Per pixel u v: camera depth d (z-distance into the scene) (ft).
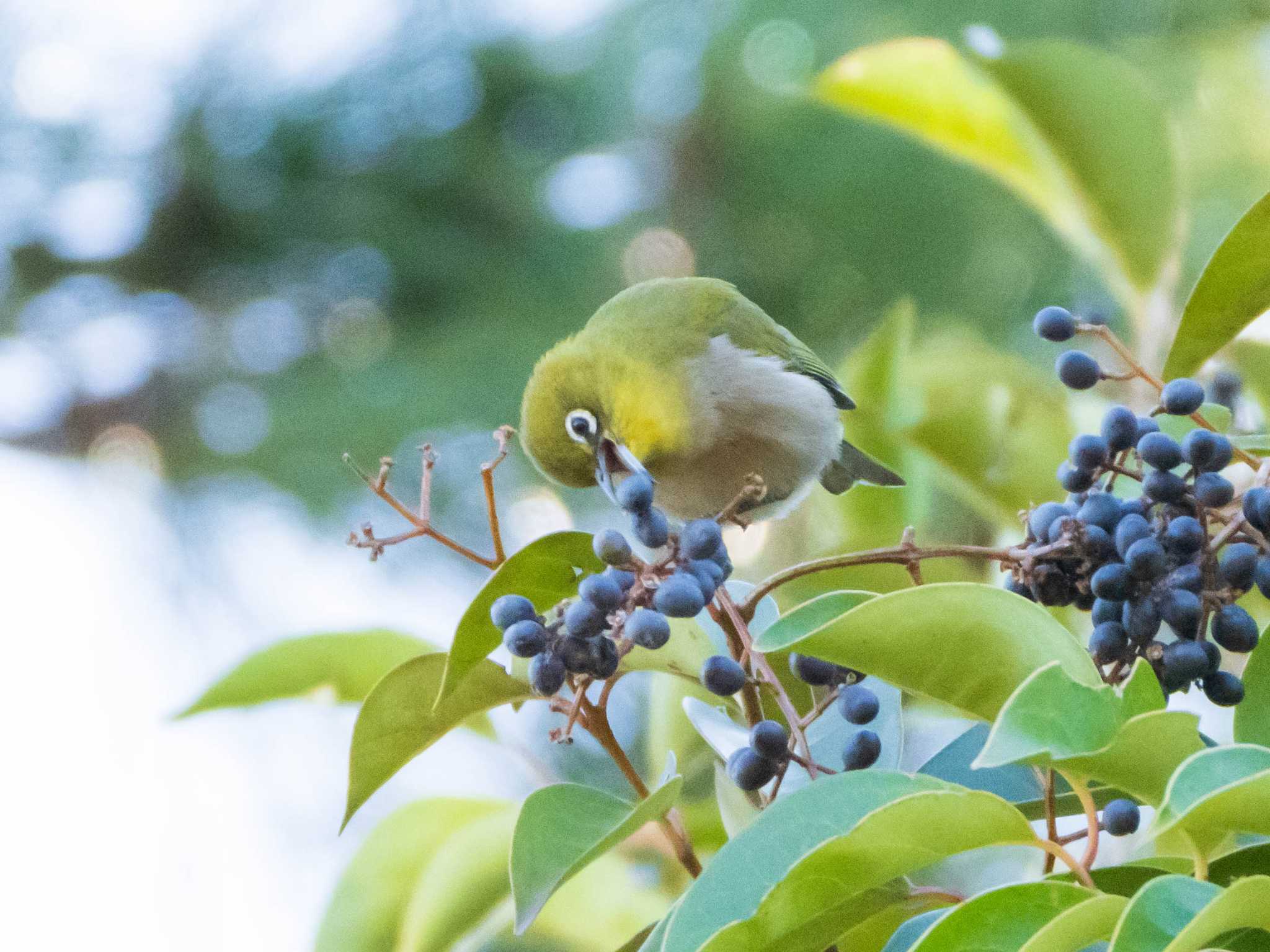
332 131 53.52
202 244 53.93
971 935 11.90
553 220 53.83
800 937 13.02
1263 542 14.11
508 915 19.27
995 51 23.93
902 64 25.49
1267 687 14.69
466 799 20.10
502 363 50.31
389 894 19.53
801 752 16.97
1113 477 15.52
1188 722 12.03
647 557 27.58
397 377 50.39
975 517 29.04
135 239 53.52
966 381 24.30
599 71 52.85
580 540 15.58
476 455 48.93
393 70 53.47
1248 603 21.68
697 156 52.13
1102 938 11.68
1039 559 15.15
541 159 54.24
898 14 47.80
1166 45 46.42
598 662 14.55
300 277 53.83
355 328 53.47
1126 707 12.59
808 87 26.25
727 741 17.03
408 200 53.36
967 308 47.50
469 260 52.75
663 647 18.15
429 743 16.40
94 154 52.90
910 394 24.70
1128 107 24.26
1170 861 14.24
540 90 53.88
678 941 11.84
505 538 47.60
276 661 19.30
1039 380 24.47
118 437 52.80
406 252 52.47
